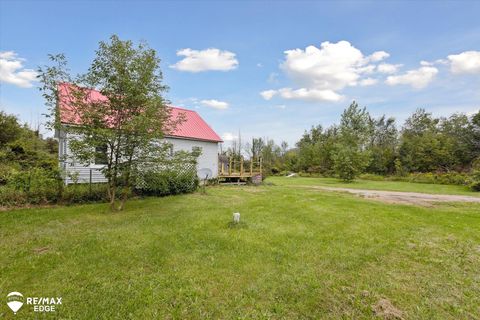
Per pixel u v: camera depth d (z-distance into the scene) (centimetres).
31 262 377
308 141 4550
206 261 400
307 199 1087
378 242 523
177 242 480
